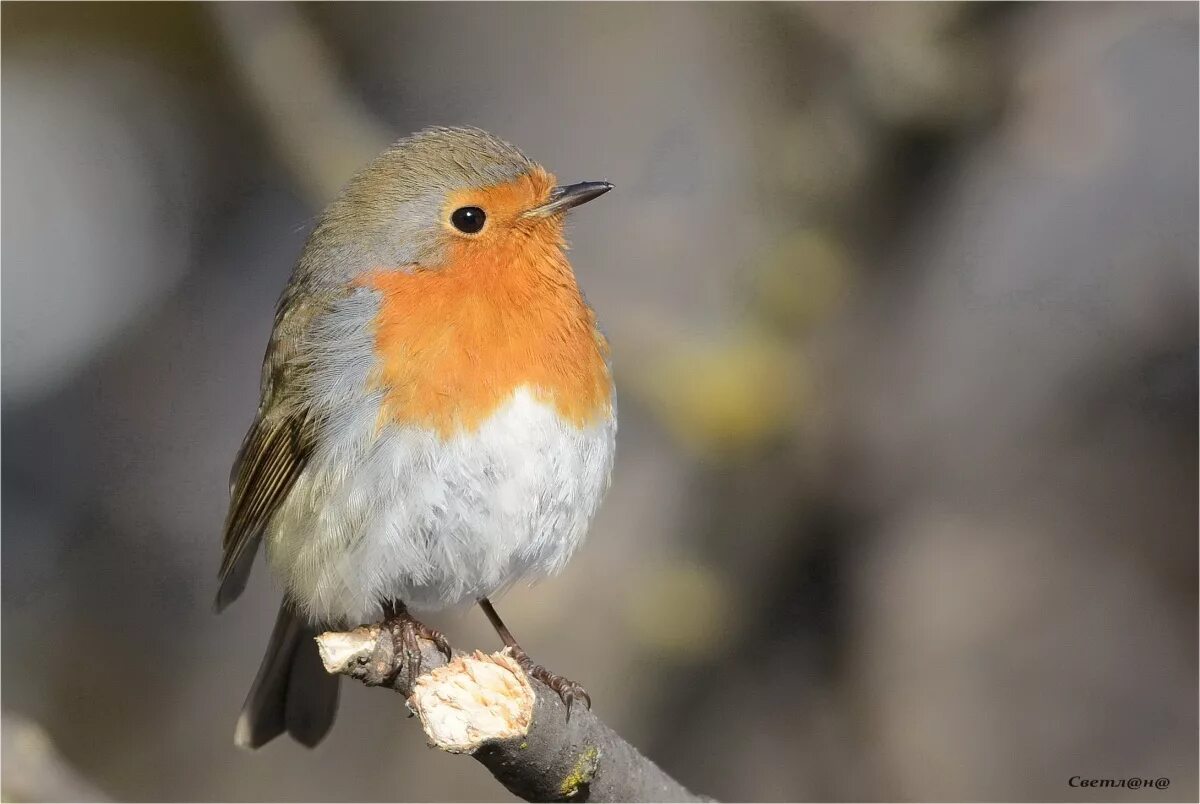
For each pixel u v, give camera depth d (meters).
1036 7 9.87
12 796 7.48
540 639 11.48
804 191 10.46
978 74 9.94
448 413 7.99
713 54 12.63
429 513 7.99
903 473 11.41
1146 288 13.50
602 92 13.22
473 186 8.23
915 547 12.34
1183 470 13.27
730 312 10.88
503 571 8.51
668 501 11.80
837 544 10.94
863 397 10.69
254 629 13.25
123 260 13.49
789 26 10.37
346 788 12.45
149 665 12.87
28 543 12.98
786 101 10.55
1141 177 13.49
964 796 11.79
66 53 12.91
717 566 10.90
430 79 13.31
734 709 11.18
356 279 8.40
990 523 13.14
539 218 8.34
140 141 13.30
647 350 10.79
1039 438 13.38
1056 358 13.44
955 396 13.10
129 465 13.30
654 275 11.63
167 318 13.52
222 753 12.57
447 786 12.39
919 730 12.02
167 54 12.94
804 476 10.66
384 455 7.99
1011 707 12.47
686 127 12.62
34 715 12.44
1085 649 12.78
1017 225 13.57
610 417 8.60
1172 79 13.35
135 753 12.51
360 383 8.06
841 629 11.12
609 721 11.07
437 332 8.04
